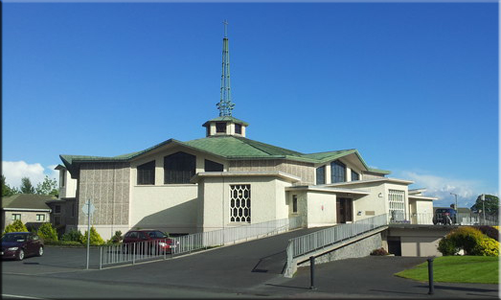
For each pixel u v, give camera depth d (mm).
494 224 37094
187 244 25031
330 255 23859
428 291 14719
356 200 38812
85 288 13930
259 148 39812
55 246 33781
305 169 39344
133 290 13508
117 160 38625
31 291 13219
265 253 22531
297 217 32000
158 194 37938
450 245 26109
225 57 49594
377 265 22422
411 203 45844
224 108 48344
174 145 37562
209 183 31641
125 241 27062
